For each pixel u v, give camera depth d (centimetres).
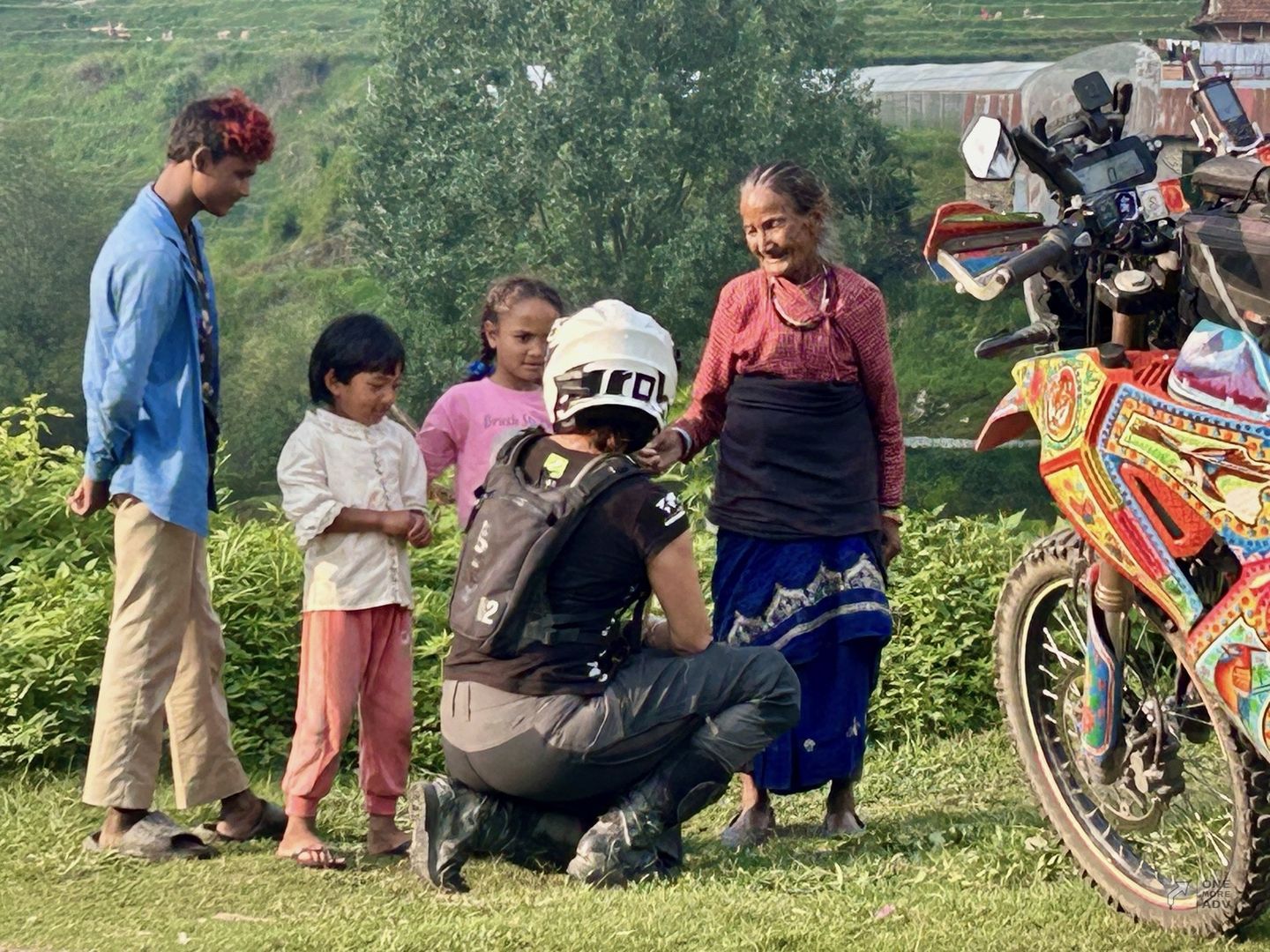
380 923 372
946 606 652
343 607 445
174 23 12031
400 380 460
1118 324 357
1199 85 382
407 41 4466
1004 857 418
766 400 467
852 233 4456
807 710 469
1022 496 3775
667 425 490
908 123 5712
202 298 452
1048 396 375
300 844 440
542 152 4128
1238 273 340
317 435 453
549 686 392
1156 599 345
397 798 461
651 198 4031
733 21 4369
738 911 368
